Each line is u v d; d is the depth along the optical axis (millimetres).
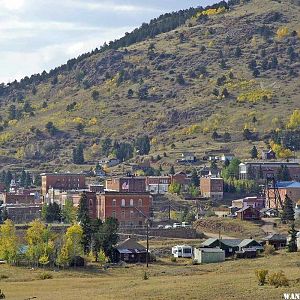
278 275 198375
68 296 198750
